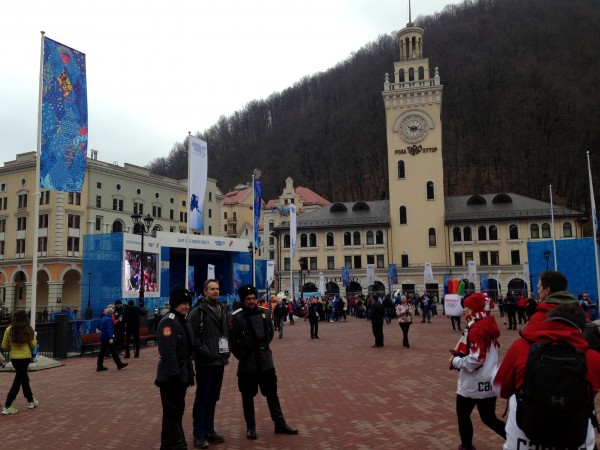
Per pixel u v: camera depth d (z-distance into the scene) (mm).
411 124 75375
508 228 71375
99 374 16438
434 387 12430
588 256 40688
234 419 9797
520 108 148625
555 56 162875
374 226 75750
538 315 4621
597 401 10445
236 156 195500
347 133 167250
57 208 64500
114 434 8883
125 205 73812
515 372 4234
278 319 27750
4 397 12711
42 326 20422
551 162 130625
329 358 18688
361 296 53281
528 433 3783
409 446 7621
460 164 144125
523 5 188250
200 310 8211
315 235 78000
